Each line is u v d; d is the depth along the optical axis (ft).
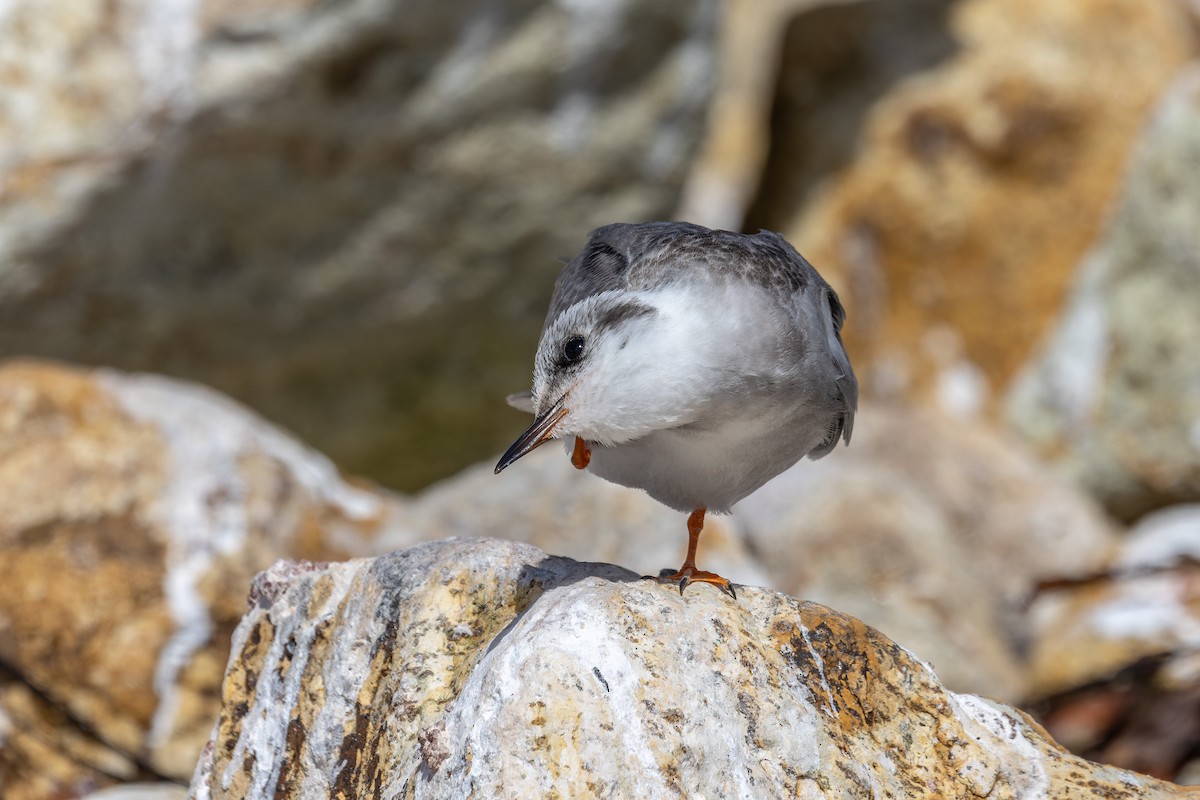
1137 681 37.52
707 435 21.49
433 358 49.34
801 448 22.97
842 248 56.54
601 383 20.90
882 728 20.42
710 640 19.72
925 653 36.81
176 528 32.40
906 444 46.11
